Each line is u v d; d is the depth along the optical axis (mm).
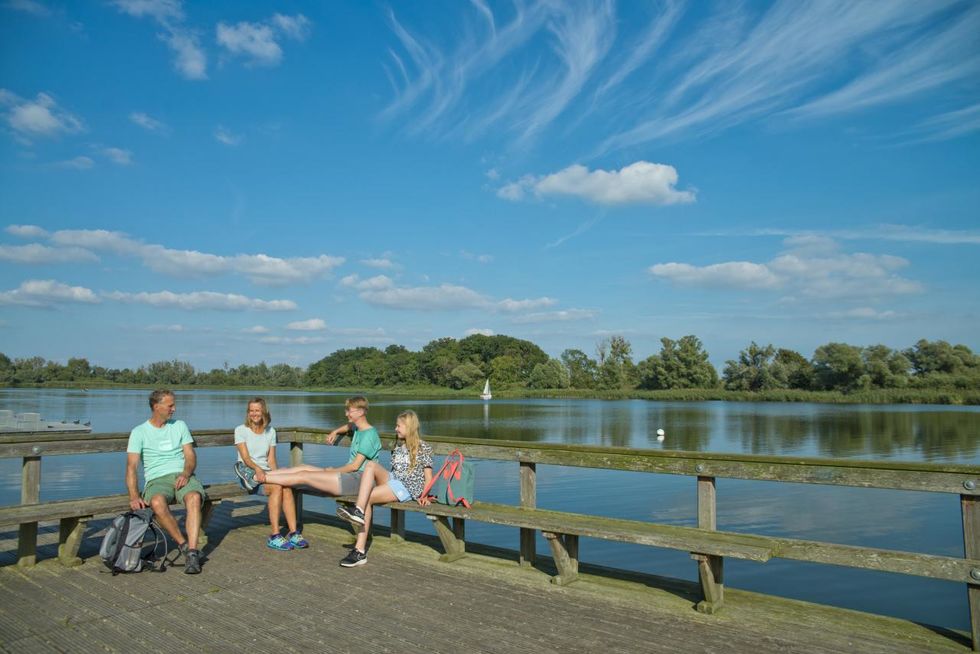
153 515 5730
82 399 79875
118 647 3955
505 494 15469
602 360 108438
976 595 3906
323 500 13695
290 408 66250
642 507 13945
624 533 4824
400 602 4762
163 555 5992
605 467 5363
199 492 5777
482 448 6141
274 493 6289
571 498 14992
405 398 102188
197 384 157875
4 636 4125
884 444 30484
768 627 4285
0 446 5699
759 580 8805
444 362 125688
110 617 4445
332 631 4203
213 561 5848
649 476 17969
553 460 5676
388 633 4176
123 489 15031
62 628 4254
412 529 11000
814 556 4348
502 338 132500
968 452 26797
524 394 104812
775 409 63156
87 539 6629
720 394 84062
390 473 6234
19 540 5656
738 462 4785
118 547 5340
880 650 3922
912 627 4266
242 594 4934
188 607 4645
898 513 13359
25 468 5895
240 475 6266
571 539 5332
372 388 137750
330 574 5453
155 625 4305
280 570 5570
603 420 48875
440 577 5379
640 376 101125
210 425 37750
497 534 10773
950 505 14086
